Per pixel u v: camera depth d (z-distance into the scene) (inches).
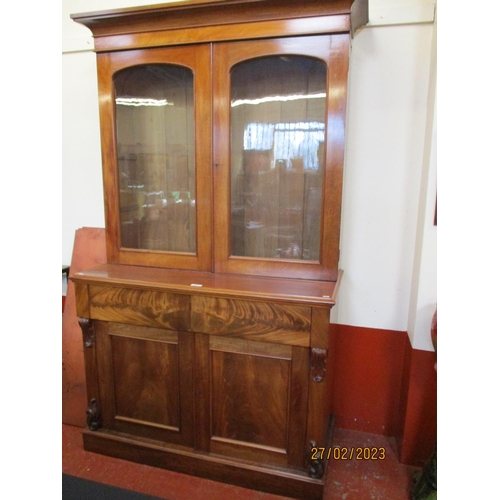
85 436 62.4
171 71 57.7
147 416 59.3
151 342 56.4
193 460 57.2
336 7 47.5
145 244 64.4
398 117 59.8
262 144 56.9
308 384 50.8
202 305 52.2
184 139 59.9
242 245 59.9
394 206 62.3
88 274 57.8
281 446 54.0
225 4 49.5
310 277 55.0
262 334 50.4
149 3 68.0
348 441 67.1
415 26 57.1
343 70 49.0
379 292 65.4
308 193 56.0
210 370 54.4
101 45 57.2
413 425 60.9
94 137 75.2
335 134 50.7
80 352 71.5
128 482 56.9
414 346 59.2
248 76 55.2
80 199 78.4
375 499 55.3
